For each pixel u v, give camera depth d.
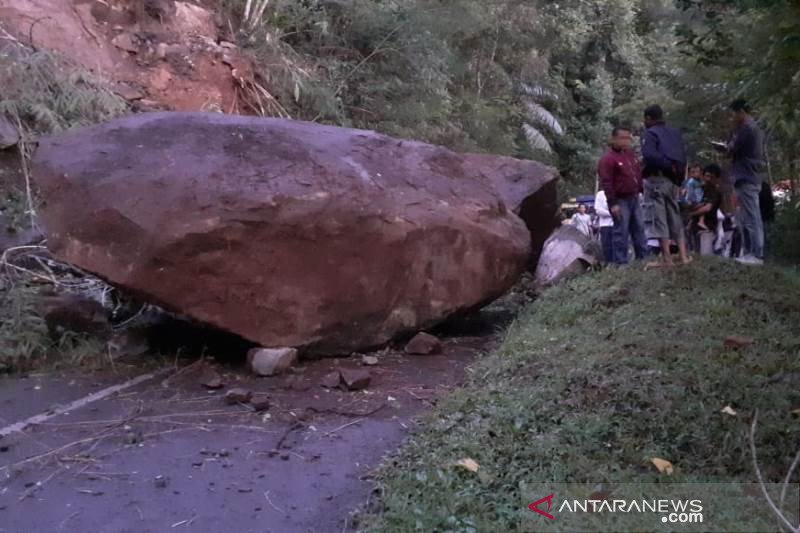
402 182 7.57
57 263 8.12
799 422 4.73
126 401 6.13
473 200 8.02
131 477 4.98
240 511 4.59
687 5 8.20
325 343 6.98
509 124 20.91
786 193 18.31
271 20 13.33
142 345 7.23
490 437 5.03
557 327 7.34
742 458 4.40
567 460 4.55
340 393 6.30
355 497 4.74
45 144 6.82
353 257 6.94
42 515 4.56
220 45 12.16
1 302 7.21
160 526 4.45
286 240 6.62
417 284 7.39
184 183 6.45
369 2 14.06
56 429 5.63
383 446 5.38
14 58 9.77
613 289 8.02
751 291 7.66
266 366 6.59
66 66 10.16
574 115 25.66
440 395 6.16
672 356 5.82
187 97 11.43
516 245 8.08
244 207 6.46
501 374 6.16
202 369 6.79
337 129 7.95
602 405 5.20
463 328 8.47
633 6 24.17
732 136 10.84
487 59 19.66
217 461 5.18
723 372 5.45
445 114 15.90
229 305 6.54
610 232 10.88
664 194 8.59
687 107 19.00
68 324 7.34
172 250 6.26
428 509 4.29
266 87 12.45
